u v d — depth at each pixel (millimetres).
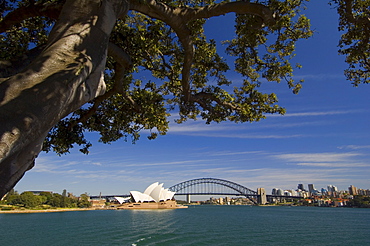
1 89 2197
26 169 2555
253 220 63031
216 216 78812
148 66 9625
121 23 7602
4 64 3436
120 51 5012
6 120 1980
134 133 10797
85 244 25562
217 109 9508
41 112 2217
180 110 10719
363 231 38906
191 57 6465
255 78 10625
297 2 7152
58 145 9211
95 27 3363
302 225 49469
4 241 28062
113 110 9430
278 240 28719
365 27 8016
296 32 8656
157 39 7973
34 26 8062
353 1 7902
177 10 5328
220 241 27766
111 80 8883
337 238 30859
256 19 7141
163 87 11039
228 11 5547
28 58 3791
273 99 9773
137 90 9266
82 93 2879
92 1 3506
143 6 4848
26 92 2225
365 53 9195
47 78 2436
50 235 32750
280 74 9492
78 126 9438
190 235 32531
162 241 27625
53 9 4871
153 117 8641
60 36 3062
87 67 2891
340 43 9234
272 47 9430
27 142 2170
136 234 33531
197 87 10383
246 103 9914
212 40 9383
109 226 45125
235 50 9930
